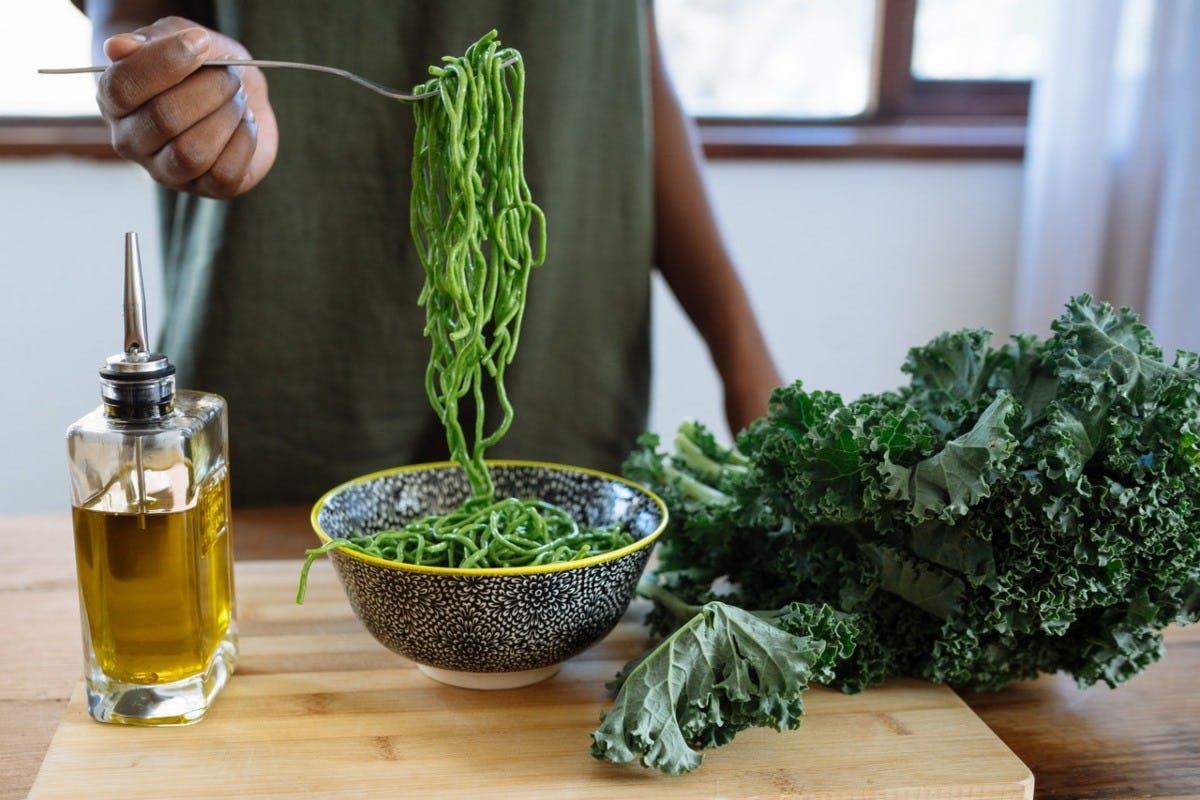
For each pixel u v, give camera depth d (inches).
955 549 30.5
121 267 80.8
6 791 27.2
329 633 35.4
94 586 28.5
